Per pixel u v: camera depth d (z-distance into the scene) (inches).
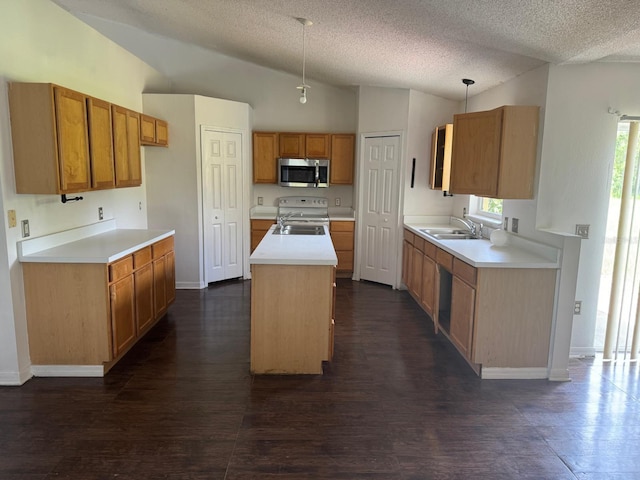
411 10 110.3
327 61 185.3
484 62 141.2
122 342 126.9
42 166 110.7
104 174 134.7
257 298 121.3
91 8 181.0
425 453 89.7
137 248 135.4
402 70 174.4
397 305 191.8
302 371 124.7
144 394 111.8
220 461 86.0
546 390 118.0
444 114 211.3
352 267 239.3
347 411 105.3
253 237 233.5
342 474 82.8
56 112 109.6
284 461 86.2
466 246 144.6
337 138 237.8
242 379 121.0
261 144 237.8
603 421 103.0
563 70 127.8
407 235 204.7
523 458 88.7
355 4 114.7
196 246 208.7
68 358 120.3
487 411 106.6
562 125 130.0
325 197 252.5
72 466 83.8
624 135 133.3
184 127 199.6
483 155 139.9
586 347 140.9
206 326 161.3
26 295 117.1
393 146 212.8
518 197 134.9
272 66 230.2
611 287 134.7
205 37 197.3
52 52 126.7
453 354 140.7
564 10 91.6
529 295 121.7
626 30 98.3
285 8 129.0
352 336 154.9
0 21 105.1
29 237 118.8
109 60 164.1
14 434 93.8
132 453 88.0
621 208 131.0
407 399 111.7
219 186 214.7
